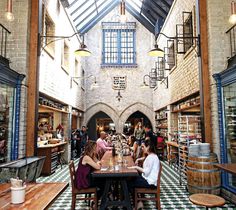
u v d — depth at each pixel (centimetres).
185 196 530
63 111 1009
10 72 505
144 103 1552
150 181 416
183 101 927
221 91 543
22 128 553
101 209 403
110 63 1569
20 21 581
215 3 582
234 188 488
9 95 544
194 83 701
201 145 523
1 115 524
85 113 1538
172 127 1053
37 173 450
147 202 491
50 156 777
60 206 469
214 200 299
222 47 569
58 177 744
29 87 582
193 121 662
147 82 1550
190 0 743
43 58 712
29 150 564
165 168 888
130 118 1703
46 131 1014
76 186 416
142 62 1577
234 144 528
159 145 1108
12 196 221
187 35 792
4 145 530
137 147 696
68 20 1066
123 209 441
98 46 1580
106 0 1328
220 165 392
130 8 1502
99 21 1591
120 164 468
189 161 530
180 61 871
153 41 1495
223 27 575
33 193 255
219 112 541
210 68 575
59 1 899
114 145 717
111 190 478
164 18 1214
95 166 415
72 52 1155
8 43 575
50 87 790
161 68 1225
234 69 474
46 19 801
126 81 1564
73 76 1177
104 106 1552
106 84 1562
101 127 1712
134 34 1600
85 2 1118
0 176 367
